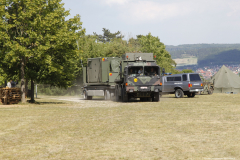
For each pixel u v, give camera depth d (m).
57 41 25.06
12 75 28.34
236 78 48.41
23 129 12.28
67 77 29.77
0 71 27.14
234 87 47.47
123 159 7.42
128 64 27.25
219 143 9.02
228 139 9.55
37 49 24.52
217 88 48.16
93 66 34.22
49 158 7.67
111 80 32.19
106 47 68.75
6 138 10.41
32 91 29.52
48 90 55.38
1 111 19.58
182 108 20.11
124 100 27.75
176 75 34.50
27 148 8.85
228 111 17.81
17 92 26.95
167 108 20.20
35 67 28.00
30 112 18.92
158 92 27.55
